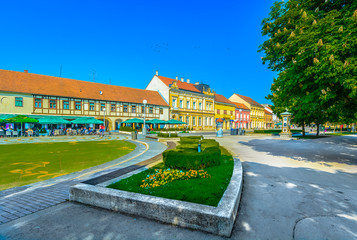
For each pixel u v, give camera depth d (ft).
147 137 77.05
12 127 90.63
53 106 100.58
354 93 20.66
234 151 42.70
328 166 27.71
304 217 12.67
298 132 141.49
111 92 124.88
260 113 244.83
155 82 154.51
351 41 21.62
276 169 25.85
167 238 10.46
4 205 14.56
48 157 35.78
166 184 16.35
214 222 10.80
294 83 27.09
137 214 12.91
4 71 97.30
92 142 63.98
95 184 16.19
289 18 32.89
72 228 11.46
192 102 162.40
